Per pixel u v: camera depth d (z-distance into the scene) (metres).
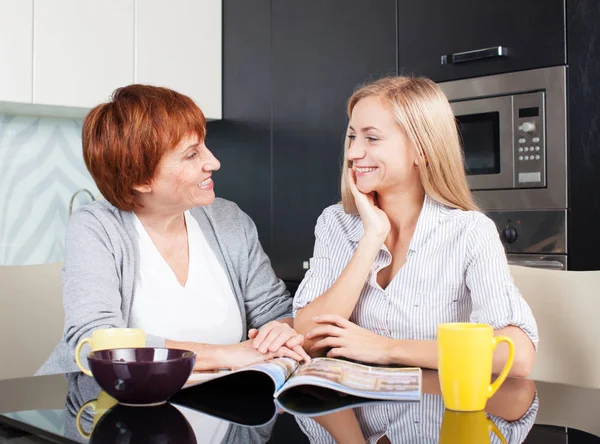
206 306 1.64
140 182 1.54
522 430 0.90
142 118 1.50
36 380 1.27
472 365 0.97
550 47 2.47
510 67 2.58
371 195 1.60
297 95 3.24
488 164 2.66
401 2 2.89
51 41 3.00
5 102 2.92
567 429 0.91
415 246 1.52
